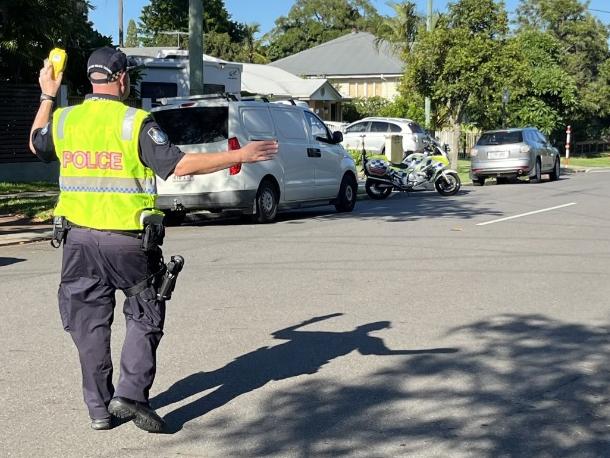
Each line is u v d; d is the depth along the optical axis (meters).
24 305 8.16
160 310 4.83
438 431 4.95
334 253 11.26
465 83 27.77
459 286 9.09
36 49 19.56
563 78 40.16
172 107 14.08
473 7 28.03
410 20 41.12
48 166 21.03
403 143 31.89
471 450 4.67
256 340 6.90
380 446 4.72
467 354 6.54
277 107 15.21
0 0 17.94
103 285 4.77
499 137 24.98
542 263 10.51
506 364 6.29
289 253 11.27
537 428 5.01
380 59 57.59
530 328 7.35
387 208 17.73
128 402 4.70
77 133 4.65
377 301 8.34
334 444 4.75
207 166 4.57
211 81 30.98
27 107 20.50
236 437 4.85
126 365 4.74
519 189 22.86
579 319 7.68
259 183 14.45
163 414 5.21
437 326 7.39
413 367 6.20
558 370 6.16
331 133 16.77
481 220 15.09
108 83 4.77
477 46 27.39
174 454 4.60
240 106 14.16
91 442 4.76
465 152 40.41
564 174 31.19
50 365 6.21
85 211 4.65
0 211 15.59
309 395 5.57
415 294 8.68
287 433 4.91
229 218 15.88
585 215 15.88
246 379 5.90
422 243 12.17
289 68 58.97
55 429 4.96
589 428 5.02
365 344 6.80
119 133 4.61
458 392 5.65
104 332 4.86
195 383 5.81
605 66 51.53
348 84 57.84
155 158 4.58
